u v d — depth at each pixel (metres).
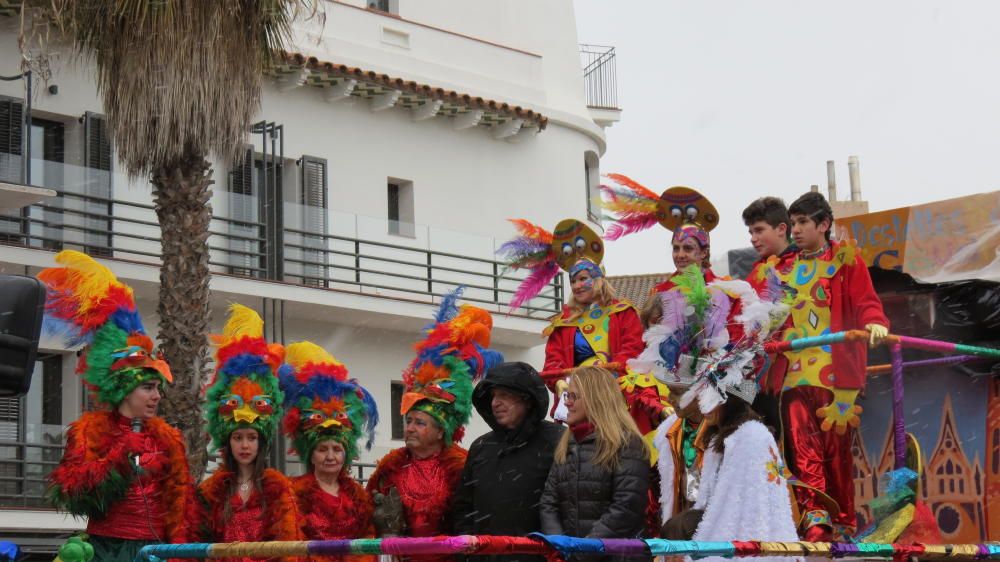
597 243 13.50
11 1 25.27
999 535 12.73
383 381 31.61
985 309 13.16
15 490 24.97
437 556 10.38
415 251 31.58
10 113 26.03
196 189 21.92
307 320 30.50
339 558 10.66
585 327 12.46
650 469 10.22
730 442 8.98
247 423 10.69
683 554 7.49
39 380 26.02
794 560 8.84
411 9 34.28
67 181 26.38
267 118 30.56
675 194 12.53
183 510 10.66
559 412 12.11
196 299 21.91
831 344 10.42
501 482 10.09
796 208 11.19
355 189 31.94
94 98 27.67
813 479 10.53
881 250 13.59
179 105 20.22
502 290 30.66
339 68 30.75
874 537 10.31
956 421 13.16
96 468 10.40
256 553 7.75
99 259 26.50
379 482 11.36
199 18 20.28
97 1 20.39
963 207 13.12
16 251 25.45
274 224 29.48
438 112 33.50
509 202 34.91
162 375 10.87
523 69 35.59
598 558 9.17
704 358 9.34
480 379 11.45
